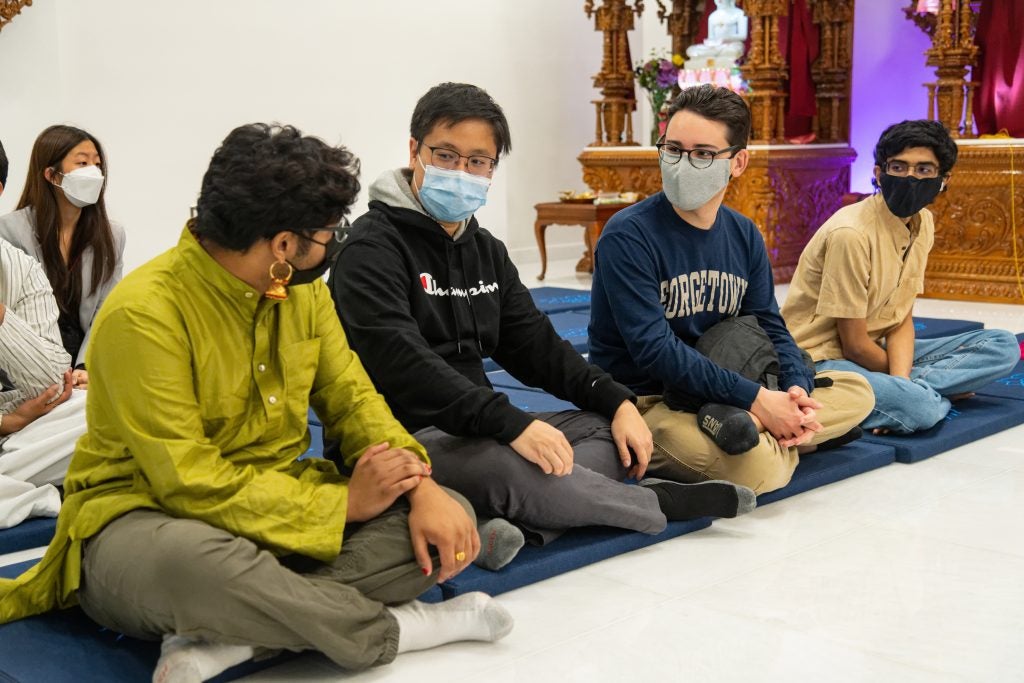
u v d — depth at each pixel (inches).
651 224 124.9
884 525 117.1
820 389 134.6
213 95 295.4
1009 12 316.8
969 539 112.5
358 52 327.0
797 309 155.3
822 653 86.3
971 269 305.1
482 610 87.7
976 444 151.0
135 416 78.5
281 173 74.7
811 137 351.9
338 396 91.0
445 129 102.0
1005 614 93.6
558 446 99.4
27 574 87.6
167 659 76.7
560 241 431.2
